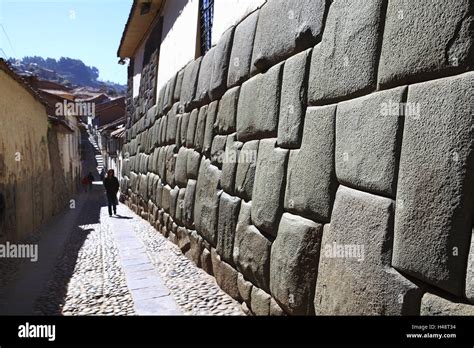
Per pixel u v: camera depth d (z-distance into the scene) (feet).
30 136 33.78
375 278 7.73
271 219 12.01
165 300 15.42
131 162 48.21
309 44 11.10
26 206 30.42
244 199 14.67
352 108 8.85
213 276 18.20
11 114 27.43
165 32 33.78
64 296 16.43
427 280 6.75
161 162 29.89
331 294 9.10
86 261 22.62
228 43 17.53
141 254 23.43
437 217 6.57
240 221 14.49
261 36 14.03
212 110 18.89
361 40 8.70
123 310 14.51
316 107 10.43
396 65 7.64
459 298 6.34
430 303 6.70
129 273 19.33
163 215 28.94
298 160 10.93
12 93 27.78
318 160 9.98
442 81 6.68
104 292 16.78
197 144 20.93
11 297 16.35
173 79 28.14
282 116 11.97
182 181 23.39
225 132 17.10
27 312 14.60
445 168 6.48
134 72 50.72
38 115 38.09
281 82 12.45
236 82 16.22
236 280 15.03
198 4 24.02
